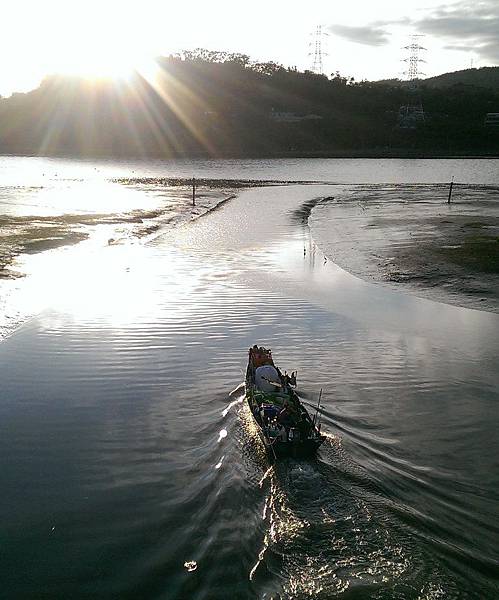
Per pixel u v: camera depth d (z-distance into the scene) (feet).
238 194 223.71
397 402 42.34
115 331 58.90
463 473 32.81
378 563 25.34
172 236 124.16
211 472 33.17
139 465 34.50
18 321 62.18
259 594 24.17
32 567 26.53
